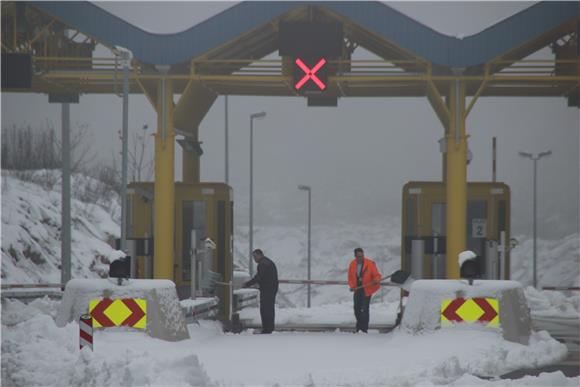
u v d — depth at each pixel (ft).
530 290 350.02
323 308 298.35
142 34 265.54
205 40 264.93
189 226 268.21
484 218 274.16
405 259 271.69
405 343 172.45
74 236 474.08
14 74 266.77
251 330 232.53
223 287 264.11
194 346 174.19
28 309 233.35
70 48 289.94
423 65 270.46
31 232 433.89
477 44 262.06
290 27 259.39
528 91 297.74
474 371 144.25
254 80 268.21
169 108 269.03
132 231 272.51
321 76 259.60
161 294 174.40
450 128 268.21
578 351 179.32
